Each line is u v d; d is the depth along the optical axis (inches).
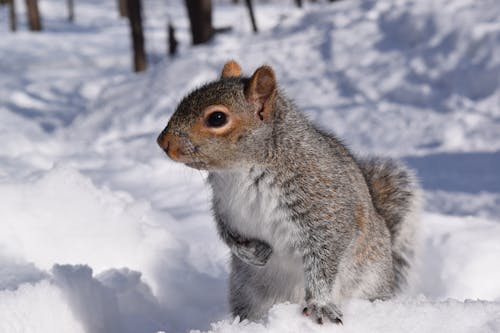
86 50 175.5
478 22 68.5
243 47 90.4
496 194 42.5
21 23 242.1
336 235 29.3
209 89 28.9
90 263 33.2
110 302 30.3
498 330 26.7
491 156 50.0
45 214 33.9
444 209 41.4
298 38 87.7
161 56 148.8
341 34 81.7
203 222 38.8
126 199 38.6
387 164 34.4
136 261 33.9
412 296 33.3
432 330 26.9
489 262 34.6
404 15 77.9
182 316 32.8
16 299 28.0
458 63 65.4
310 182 29.1
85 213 34.5
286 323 27.3
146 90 79.9
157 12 255.3
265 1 268.8
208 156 28.6
